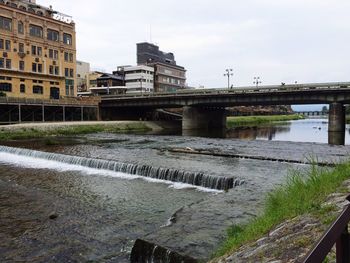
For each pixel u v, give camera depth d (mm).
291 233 5965
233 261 5770
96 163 24750
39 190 18531
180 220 10797
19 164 26984
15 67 69250
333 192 7672
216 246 8594
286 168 21734
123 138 46781
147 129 73625
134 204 15750
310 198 7906
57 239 11742
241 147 35031
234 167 22266
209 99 65062
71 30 84250
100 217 13961
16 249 10992
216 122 81438
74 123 59750
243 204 12656
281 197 9062
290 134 62562
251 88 59781
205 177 19109
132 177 21828
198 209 12023
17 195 17531
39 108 64938
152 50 162750
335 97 53719
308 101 59375
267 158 25609
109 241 11508
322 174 9867
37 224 13219
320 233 5449
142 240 9227
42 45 75625
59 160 27422
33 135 49156
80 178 21531
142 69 133125
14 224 13234
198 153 29688
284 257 5059
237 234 8031
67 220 13625
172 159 26219
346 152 30312
